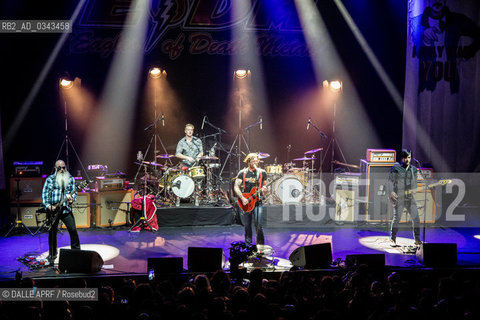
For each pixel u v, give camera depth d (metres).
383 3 11.53
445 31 11.11
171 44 11.65
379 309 4.38
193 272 6.59
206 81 12.07
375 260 6.66
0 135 10.73
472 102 11.35
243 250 6.93
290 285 5.11
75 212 9.41
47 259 7.32
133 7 11.31
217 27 11.67
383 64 11.80
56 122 11.64
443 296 4.99
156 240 8.65
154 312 4.29
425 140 11.41
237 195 7.66
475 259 7.54
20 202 9.30
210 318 4.12
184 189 9.50
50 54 11.25
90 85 11.65
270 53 11.84
